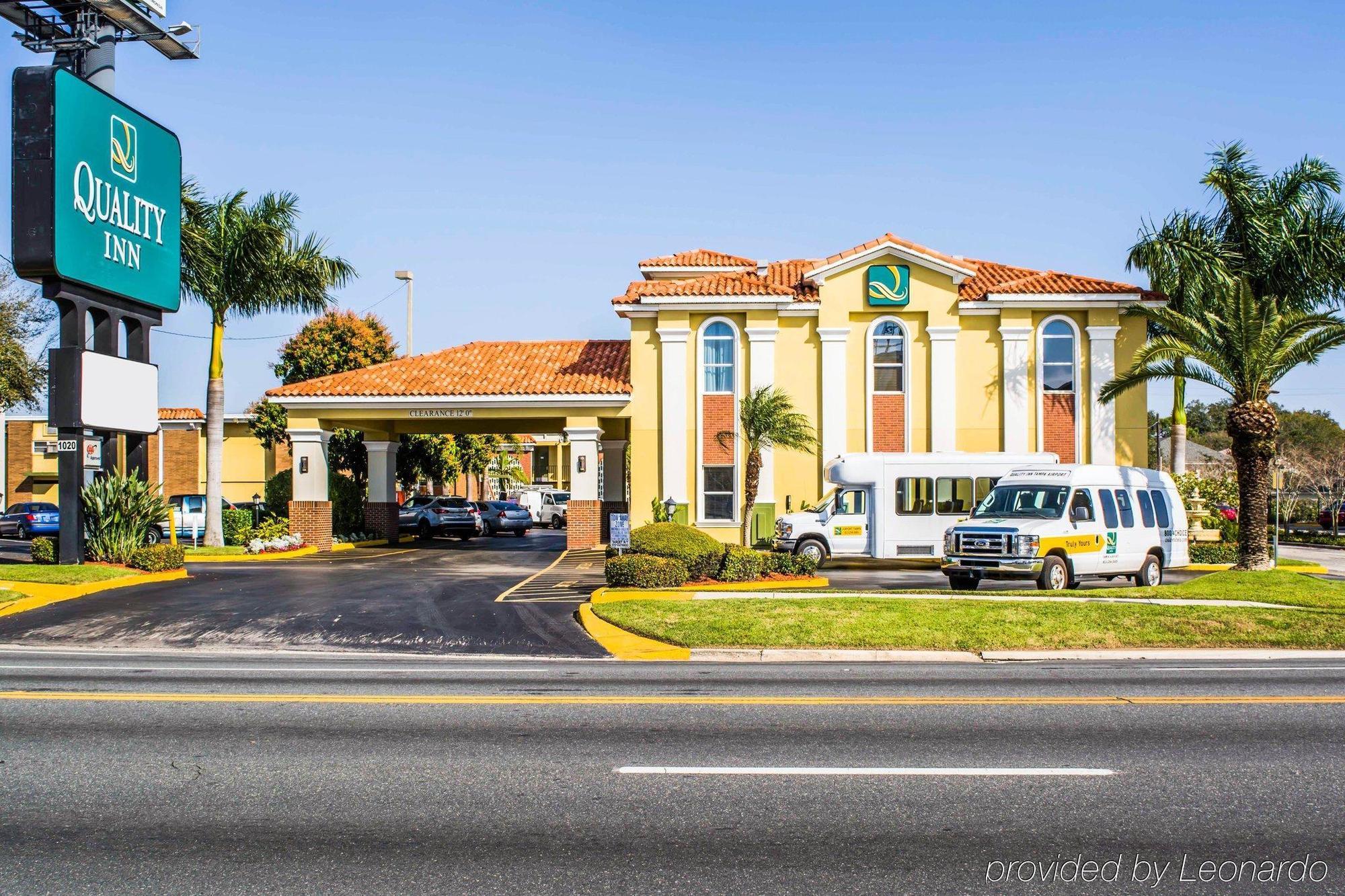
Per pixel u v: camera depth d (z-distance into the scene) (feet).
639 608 49.80
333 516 115.75
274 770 23.13
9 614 52.60
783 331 102.22
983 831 19.21
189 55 78.95
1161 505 72.08
